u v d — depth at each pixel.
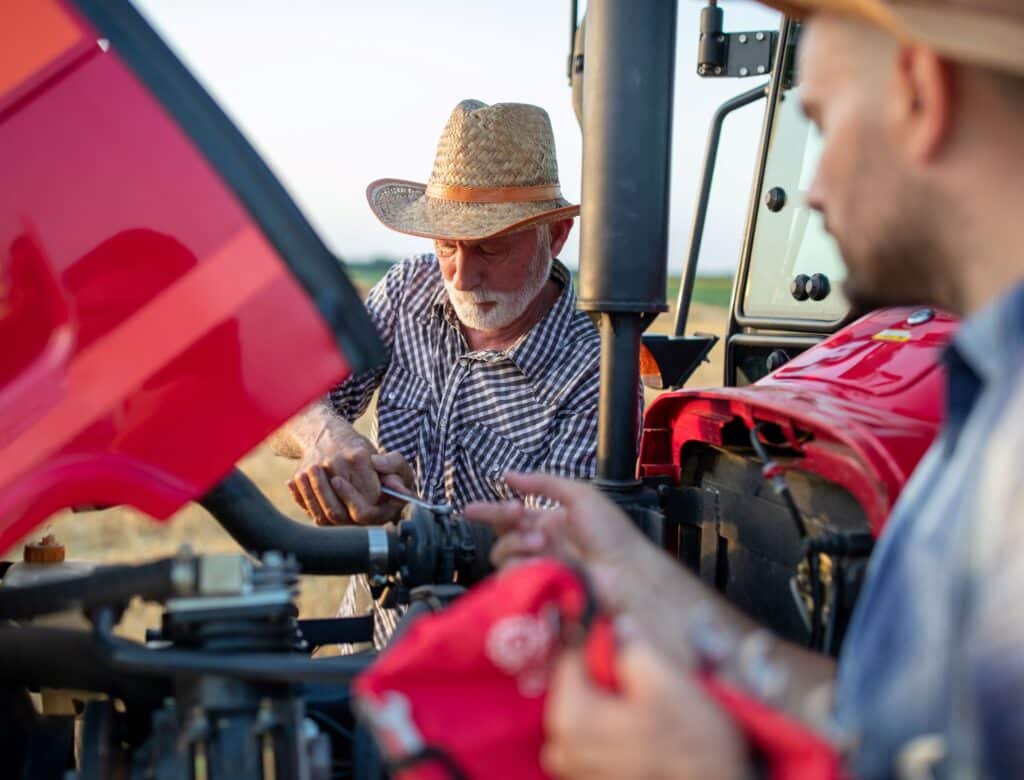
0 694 1.64
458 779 0.97
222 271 1.29
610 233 1.82
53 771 1.69
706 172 3.41
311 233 1.33
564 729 0.92
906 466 1.49
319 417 2.63
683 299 3.47
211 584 1.37
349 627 2.01
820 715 1.18
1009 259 1.02
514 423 3.10
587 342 3.14
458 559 1.91
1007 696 0.91
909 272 1.11
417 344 3.23
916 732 0.99
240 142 1.31
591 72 1.82
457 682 1.02
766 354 3.08
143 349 1.28
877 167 1.08
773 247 3.03
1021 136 1.00
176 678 1.37
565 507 1.46
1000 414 0.97
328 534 1.87
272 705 1.34
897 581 1.03
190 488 1.30
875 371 1.78
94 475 1.27
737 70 3.22
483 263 2.98
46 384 1.27
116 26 1.28
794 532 1.74
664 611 1.36
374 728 1.07
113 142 1.27
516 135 3.04
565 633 1.01
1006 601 0.91
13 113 1.25
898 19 0.99
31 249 1.26
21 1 1.26
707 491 2.01
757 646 1.13
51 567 1.87
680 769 0.88
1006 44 0.96
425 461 3.17
